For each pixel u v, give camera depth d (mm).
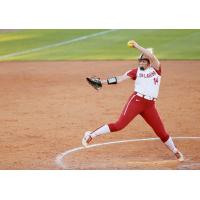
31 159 49469
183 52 100625
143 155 50656
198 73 85438
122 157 50031
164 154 50938
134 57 98625
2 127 59438
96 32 121875
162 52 100812
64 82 81500
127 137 56062
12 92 76312
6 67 94812
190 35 113500
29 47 111562
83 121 61531
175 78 82188
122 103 69188
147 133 57344
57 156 50250
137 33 117750
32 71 90750
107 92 75312
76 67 92438
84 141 48469
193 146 53125
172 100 70062
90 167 47188
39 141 54688
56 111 65812
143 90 47344
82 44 111438
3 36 123500
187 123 60469
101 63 94688
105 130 48125
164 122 60844
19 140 55000
